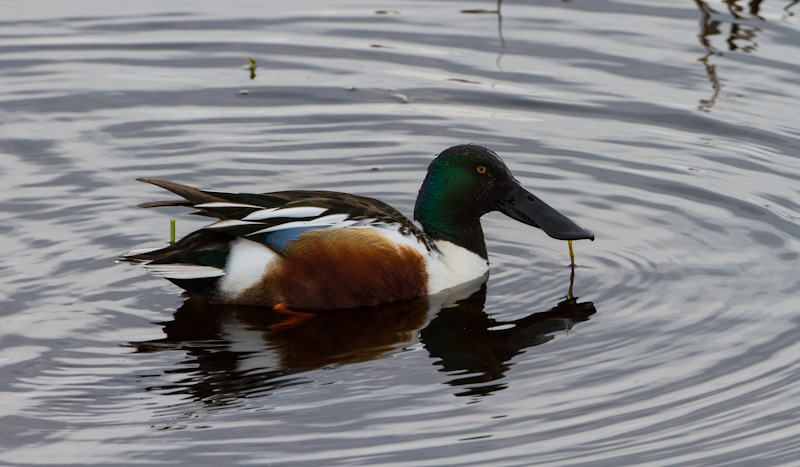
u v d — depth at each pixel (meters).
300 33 18.39
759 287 11.49
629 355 10.20
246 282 11.31
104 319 10.87
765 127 15.36
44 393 9.45
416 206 12.62
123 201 13.52
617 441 8.78
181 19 18.89
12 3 19.45
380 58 17.52
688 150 14.95
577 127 15.61
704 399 9.41
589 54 17.48
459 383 9.71
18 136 15.10
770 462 8.51
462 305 11.50
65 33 18.31
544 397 9.48
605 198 13.80
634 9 19.02
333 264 11.34
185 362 10.10
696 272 11.93
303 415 9.16
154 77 16.98
